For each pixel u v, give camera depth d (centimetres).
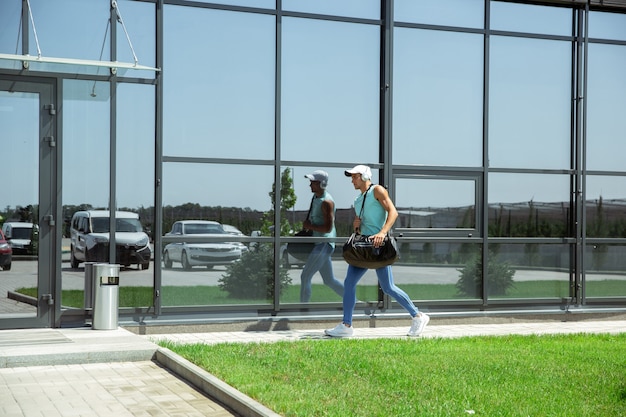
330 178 1123
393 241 995
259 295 1088
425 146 1168
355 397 650
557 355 862
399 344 923
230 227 1074
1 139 994
